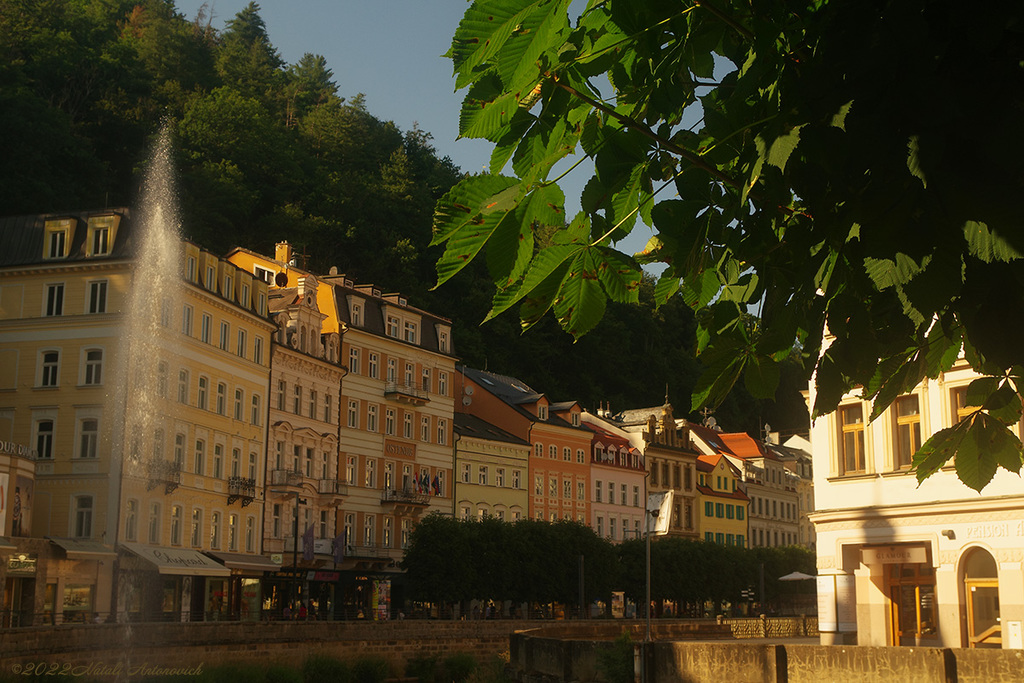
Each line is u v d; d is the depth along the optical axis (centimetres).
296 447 6338
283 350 6250
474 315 11250
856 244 323
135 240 5172
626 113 368
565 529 7012
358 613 6078
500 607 6969
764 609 8300
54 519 4894
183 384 5338
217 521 5591
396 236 11488
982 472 407
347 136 12988
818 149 313
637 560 7788
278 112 13512
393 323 7381
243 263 7000
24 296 5169
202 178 10162
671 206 360
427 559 6131
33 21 10650
